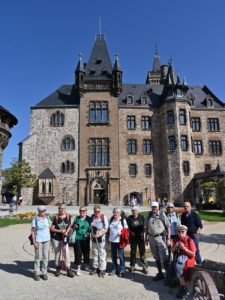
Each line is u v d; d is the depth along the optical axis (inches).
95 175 1756.9
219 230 806.5
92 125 1833.2
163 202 1608.0
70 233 399.2
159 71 2837.1
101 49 2037.4
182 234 319.9
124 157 1815.9
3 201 1887.3
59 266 388.2
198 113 1924.2
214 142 1894.7
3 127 1198.3
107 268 425.4
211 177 1601.9
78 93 1877.5
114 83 1883.6
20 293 319.9
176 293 322.3
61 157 1787.6
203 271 270.4
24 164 1649.9
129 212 1251.2
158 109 1926.7
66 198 1733.5
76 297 309.4
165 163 1807.3
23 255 499.5
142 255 404.5
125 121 1873.8
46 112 1856.5
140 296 313.9
